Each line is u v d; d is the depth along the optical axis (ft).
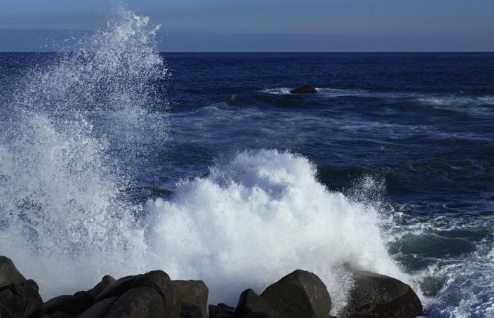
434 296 24.84
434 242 30.37
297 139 58.90
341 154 52.31
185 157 48.19
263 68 250.98
